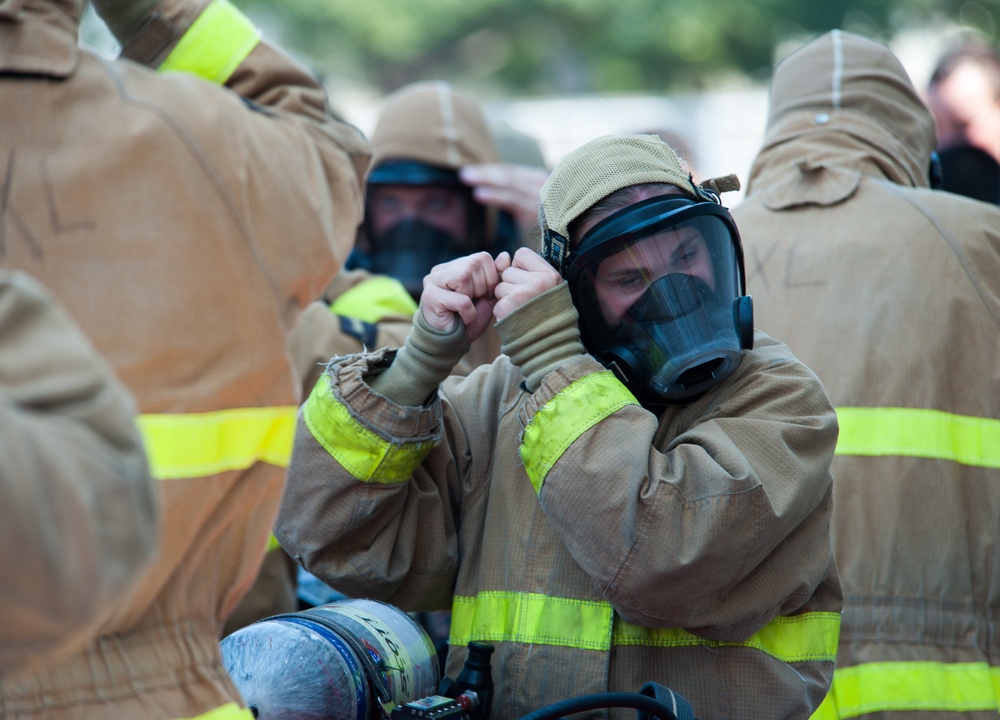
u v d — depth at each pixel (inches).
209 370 159.2
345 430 217.0
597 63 2161.7
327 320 324.2
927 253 294.8
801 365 220.1
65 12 159.3
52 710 149.8
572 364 206.7
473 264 219.5
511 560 221.5
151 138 156.6
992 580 283.7
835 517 283.0
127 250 153.7
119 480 110.9
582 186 215.5
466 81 2301.9
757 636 219.0
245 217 163.0
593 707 190.9
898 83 342.6
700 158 1114.1
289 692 192.7
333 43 2123.5
